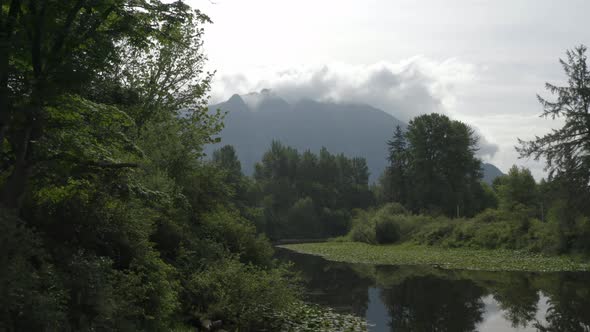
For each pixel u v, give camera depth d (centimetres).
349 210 11862
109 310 904
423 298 2158
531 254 3938
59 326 789
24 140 922
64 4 938
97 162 1020
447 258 4009
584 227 3688
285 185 11056
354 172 13275
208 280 1434
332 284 2650
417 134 7475
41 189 1031
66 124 960
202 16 1091
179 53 2205
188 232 1708
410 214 6719
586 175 3669
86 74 906
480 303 2017
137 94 1830
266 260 2086
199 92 2300
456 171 7319
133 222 1189
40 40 897
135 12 1050
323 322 1596
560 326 1597
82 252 966
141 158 1184
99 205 1128
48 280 834
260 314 1488
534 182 5428
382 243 6125
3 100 862
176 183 1866
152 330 1114
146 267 1177
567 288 2347
